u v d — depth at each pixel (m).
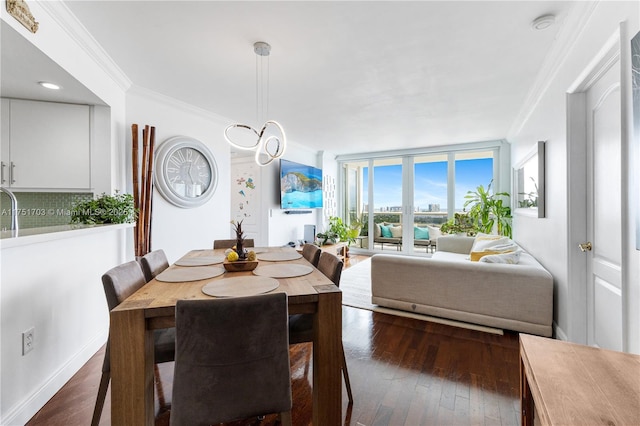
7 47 1.67
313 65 2.54
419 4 1.77
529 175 3.46
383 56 2.38
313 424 1.49
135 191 2.87
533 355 1.02
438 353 2.28
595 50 1.69
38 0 1.66
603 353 1.03
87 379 1.99
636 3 1.31
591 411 0.75
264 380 1.20
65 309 1.99
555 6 1.79
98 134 2.59
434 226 6.27
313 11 1.84
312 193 6.10
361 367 2.10
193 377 1.13
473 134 5.02
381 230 6.86
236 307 1.13
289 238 5.83
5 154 2.38
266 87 3.02
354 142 5.69
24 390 1.62
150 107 3.18
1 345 1.50
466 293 2.74
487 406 1.68
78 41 2.05
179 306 1.10
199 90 3.09
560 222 2.31
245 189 5.49
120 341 1.26
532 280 2.48
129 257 2.95
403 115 3.95
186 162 3.55
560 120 2.30
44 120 2.47
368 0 1.73
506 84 2.92
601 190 1.86
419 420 1.58
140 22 1.94
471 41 2.17
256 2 1.75
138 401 1.27
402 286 3.04
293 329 1.72
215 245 3.03
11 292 1.56
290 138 5.35
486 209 5.14
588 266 2.04
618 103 1.65
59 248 1.94
